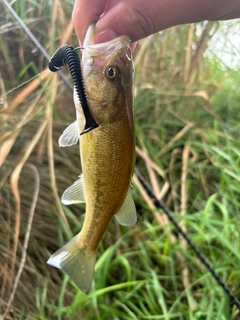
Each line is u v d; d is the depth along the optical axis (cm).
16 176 38
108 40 21
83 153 21
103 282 37
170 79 57
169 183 49
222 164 51
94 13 22
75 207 45
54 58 19
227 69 63
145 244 42
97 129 20
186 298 38
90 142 20
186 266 40
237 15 25
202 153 54
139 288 37
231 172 46
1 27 46
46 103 44
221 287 37
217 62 64
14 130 39
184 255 41
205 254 42
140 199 46
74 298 37
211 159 51
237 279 38
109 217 22
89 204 21
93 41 21
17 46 47
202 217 41
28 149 39
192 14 23
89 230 22
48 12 48
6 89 45
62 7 49
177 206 46
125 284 35
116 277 40
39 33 48
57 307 35
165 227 43
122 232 43
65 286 36
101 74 19
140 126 53
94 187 21
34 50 42
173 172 50
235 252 36
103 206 21
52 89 43
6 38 47
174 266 41
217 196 48
